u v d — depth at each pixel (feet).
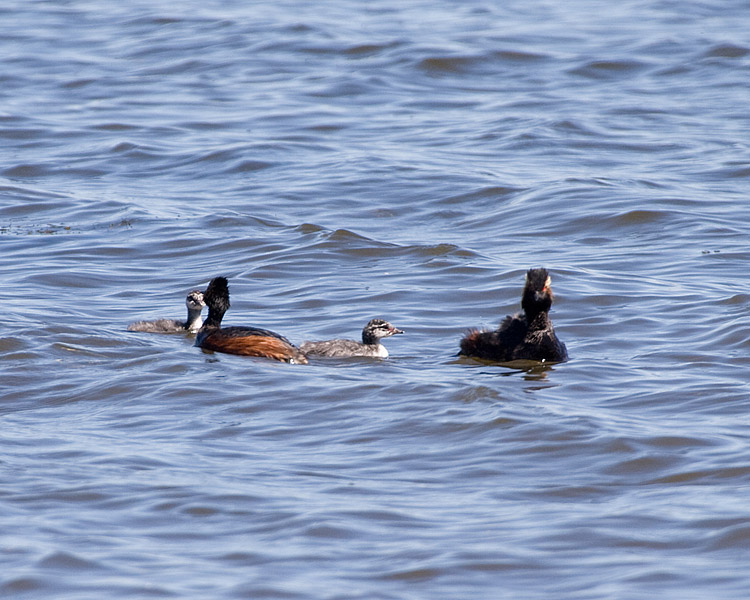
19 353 52.60
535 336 52.90
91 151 104.22
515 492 37.11
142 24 156.35
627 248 75.46
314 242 77.05
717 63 136.26
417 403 45.55
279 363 52.19
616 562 32.14
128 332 58.08
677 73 133.49
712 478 37.78
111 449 40.78
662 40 145.69
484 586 30.91
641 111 117.50
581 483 37.73
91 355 53.16
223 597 30.25
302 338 58.44
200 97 124.26
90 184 94.99
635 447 40.40
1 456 39.70
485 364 52.90
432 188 91.50
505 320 55.06
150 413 45.06
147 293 67.67
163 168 99.76
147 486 37.24
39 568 31.65
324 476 38.47
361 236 77.97
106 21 159.02
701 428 42.37
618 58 138.00
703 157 99.86
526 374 50.62
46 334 55.77
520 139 106.73
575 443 40.93
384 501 36.32
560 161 99.55
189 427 43.42
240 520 34.91
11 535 33.60
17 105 119.65
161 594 30.37
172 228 81.46
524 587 30.86
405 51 139.64
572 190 88.79
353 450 40.96
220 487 37.19
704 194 88.02
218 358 52.90
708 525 34.22
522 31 152.97
